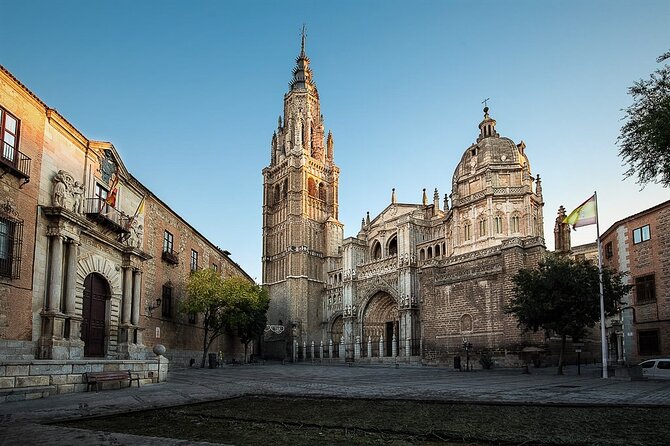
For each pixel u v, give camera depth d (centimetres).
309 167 11169
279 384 2675
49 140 2656
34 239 2489
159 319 4206
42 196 2575
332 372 4472
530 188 6712
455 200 7162
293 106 11700
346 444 960
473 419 1284
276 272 10775
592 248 7744
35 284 2477
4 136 2309
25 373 1872
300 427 1179
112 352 3278
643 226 3947
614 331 5691
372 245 9544
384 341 8612
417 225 8406
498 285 5359
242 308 5397
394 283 8319
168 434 1085
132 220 3441
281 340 10012
